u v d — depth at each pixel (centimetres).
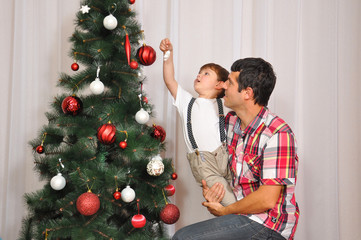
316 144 195
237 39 203
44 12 212
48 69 214
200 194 203
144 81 181
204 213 203
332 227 192
